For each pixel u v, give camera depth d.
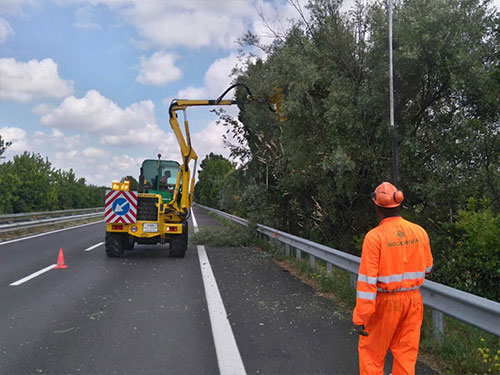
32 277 8.52
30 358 4.29
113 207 11.24
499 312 3.61
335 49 9.80
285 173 11.84
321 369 4.07
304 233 13.12
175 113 12.70
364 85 9.04
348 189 9.25
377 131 8.52
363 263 3.12
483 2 7.68
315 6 9.98
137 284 7.97
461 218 6.80
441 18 7.38
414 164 8.51
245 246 14.63
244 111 13.83
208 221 30.16
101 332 5.12
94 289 7.48
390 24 7.16
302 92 9.51
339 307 6.39
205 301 6.72
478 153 7.77
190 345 4.70
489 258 6.21
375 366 3.20
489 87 7.53
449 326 5.45
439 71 7.62
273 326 5.43
